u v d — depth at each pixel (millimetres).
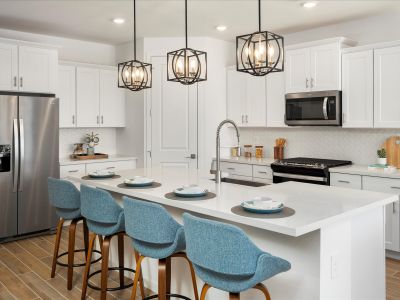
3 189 4500
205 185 3125
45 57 4895
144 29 5141
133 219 2396
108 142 6180
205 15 4523
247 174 5289
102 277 2812
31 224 4727
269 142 5719
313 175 4477
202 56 5121
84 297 2986
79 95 5492
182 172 3947
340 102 4539
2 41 4527
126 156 5914
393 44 4086
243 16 4566
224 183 3238
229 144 5992
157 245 2373
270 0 3998
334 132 5012
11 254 4141
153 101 5652
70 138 5777
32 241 4609
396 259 4012
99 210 2746
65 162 5125
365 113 4344
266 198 2350
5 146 4496
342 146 4949
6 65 4570
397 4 4145
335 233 2221
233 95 5750
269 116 5301
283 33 5383
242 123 5645
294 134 5430
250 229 2457
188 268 2916
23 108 4590
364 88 4332
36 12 4367
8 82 4590
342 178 4301
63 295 3158
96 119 5688
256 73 2730
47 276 3539
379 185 4008
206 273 1983
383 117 4203
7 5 4113
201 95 5594
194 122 5629
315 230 2129
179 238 2275
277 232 2119
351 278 2381
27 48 4730
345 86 4488
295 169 4629
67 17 4570
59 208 3373
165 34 5414
